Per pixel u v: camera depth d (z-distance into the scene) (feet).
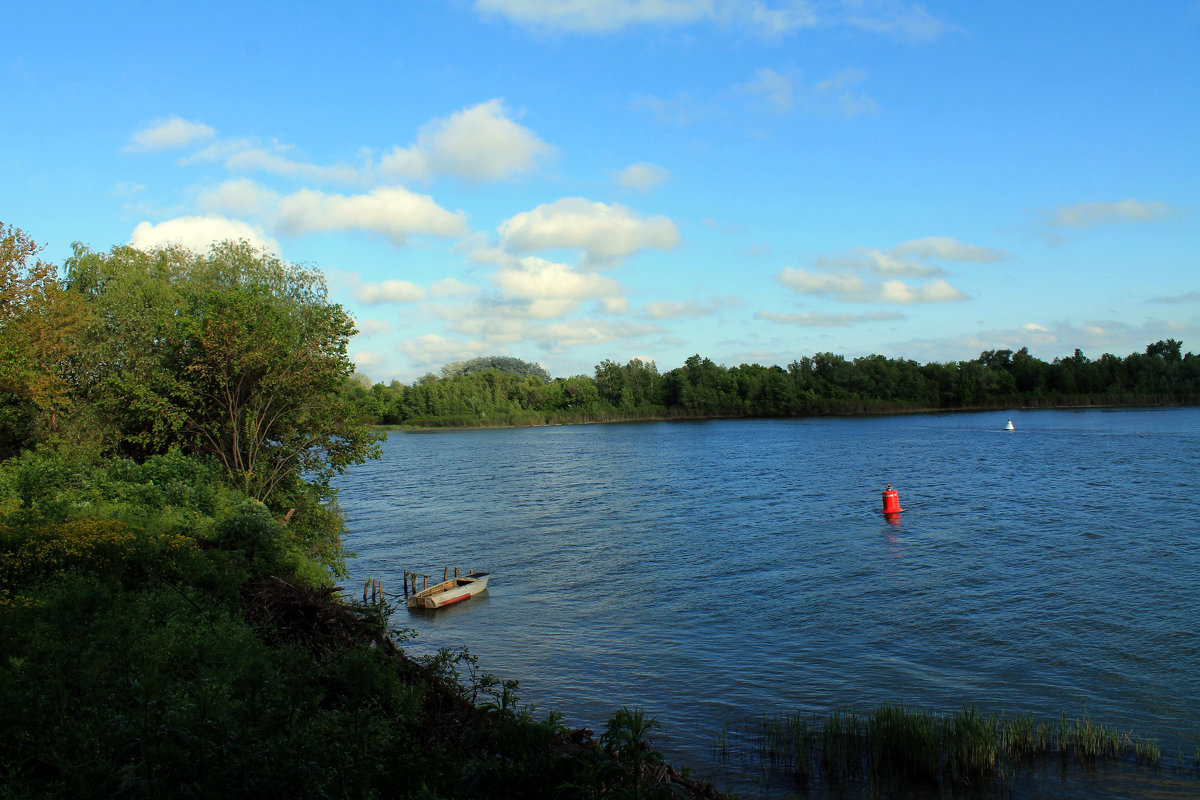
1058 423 408.87
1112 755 55.47
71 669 31.83
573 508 186.91
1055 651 77.87
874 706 67.21
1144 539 124.57
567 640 89.51
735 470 252.83
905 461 258.37
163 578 52.75
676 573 118.83
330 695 36.45
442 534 159.12
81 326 105.09
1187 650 76.28
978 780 52.70
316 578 71.56
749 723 64.39
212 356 102.12
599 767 23.75
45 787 23.93
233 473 104.58
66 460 93.09
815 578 111.14
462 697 42.93
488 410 618.03
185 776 21.77
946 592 100.22
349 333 112.06
